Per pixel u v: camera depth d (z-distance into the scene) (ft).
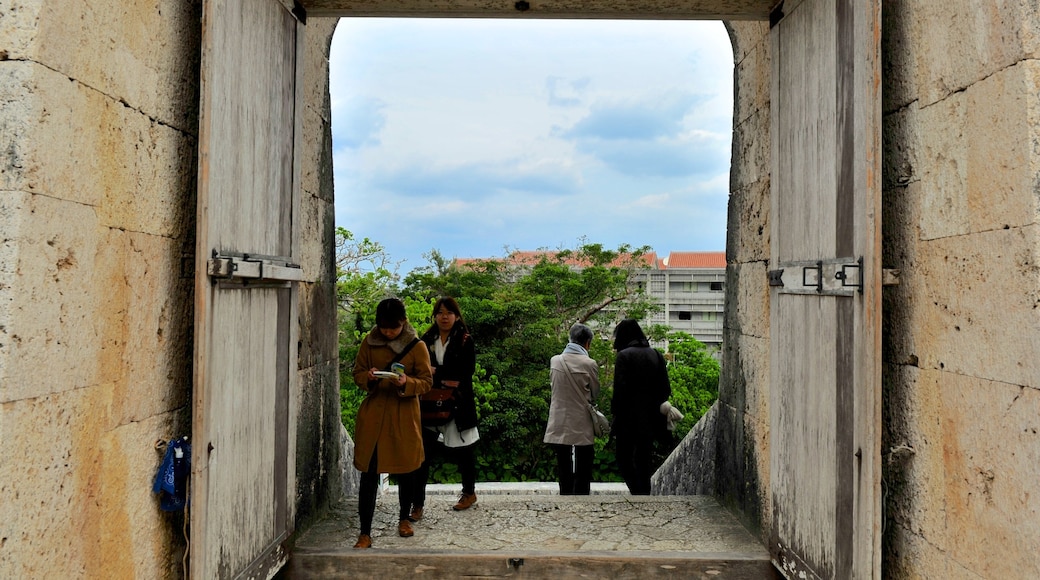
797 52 10.19
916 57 7.97
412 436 11.75
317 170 13.78
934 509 7.59
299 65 11.00
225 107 8.20
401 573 11.08
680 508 14.42
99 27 6.54
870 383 7.60
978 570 6.85
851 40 8.36
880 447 7.70
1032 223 6.16
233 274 7.97
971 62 6.98
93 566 6.51
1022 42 6.28
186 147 8.34
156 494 7.68
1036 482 6.08
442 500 14.99
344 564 11.07
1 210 5.50
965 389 7.06
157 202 7.67
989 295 6.72
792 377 10.20
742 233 13.97
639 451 17.39
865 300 7.69
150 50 7.50
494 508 14.20
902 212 8.25
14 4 5.67
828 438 8.86
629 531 12.80
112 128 6.78
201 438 7.47
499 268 44.39
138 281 7.28
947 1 7.38
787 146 10.59
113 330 6.83
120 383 6.95
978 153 6.88
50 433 5.89
